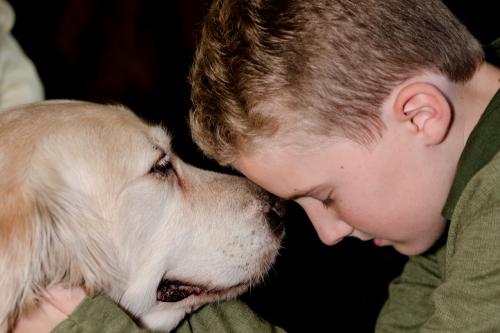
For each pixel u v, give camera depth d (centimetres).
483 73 150
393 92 141
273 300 292
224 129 148
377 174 144
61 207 162
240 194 191
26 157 162
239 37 144
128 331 146
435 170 145
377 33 141
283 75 141
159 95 382
